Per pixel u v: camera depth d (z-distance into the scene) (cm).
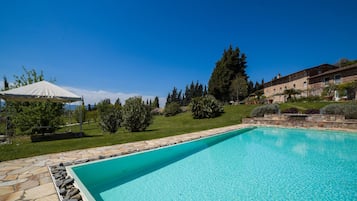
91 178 425
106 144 672
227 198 341
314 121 1205
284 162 563
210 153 700
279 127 1292
